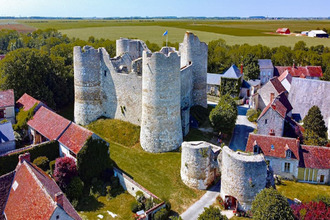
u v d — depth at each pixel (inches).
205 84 2866.6
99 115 2516.0
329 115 2591.0
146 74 1979.6
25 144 2237.9
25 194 1226.6
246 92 3634.4
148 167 1916.8
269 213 1221.7
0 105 2375.7
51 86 2886.3
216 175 1798.7
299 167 1828.2
